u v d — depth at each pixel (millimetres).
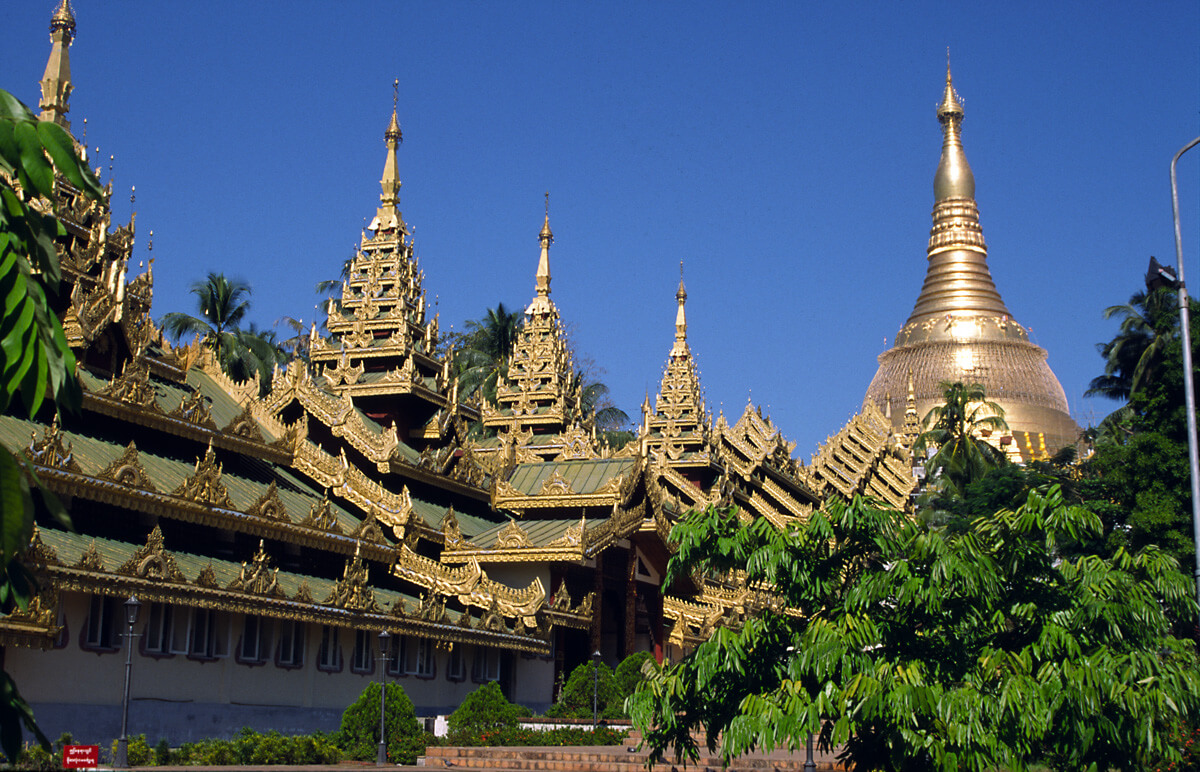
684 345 78812
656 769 32031
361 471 45375
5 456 10828
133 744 28016
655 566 56188
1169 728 20359
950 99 183750
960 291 174000
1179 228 31875
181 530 34781
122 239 39938
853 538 21328
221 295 74375
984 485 69125
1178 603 22141
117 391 34344
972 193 180625
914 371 166500
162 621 31297
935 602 19812
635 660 48125
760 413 80188
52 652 28000
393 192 56406
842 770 31375
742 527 21859
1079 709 18516
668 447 72312
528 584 47250
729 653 20547
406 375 52000
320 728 36562
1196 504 29688
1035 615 21016
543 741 38219
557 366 73125
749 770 32031
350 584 36750
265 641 34844
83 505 31812
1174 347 50125
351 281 55344
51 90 39406
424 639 42031
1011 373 162625
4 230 11211
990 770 19188
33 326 11000
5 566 11625
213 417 41312
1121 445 54500
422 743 34375
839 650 19312
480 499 51281
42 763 22656
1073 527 20859
